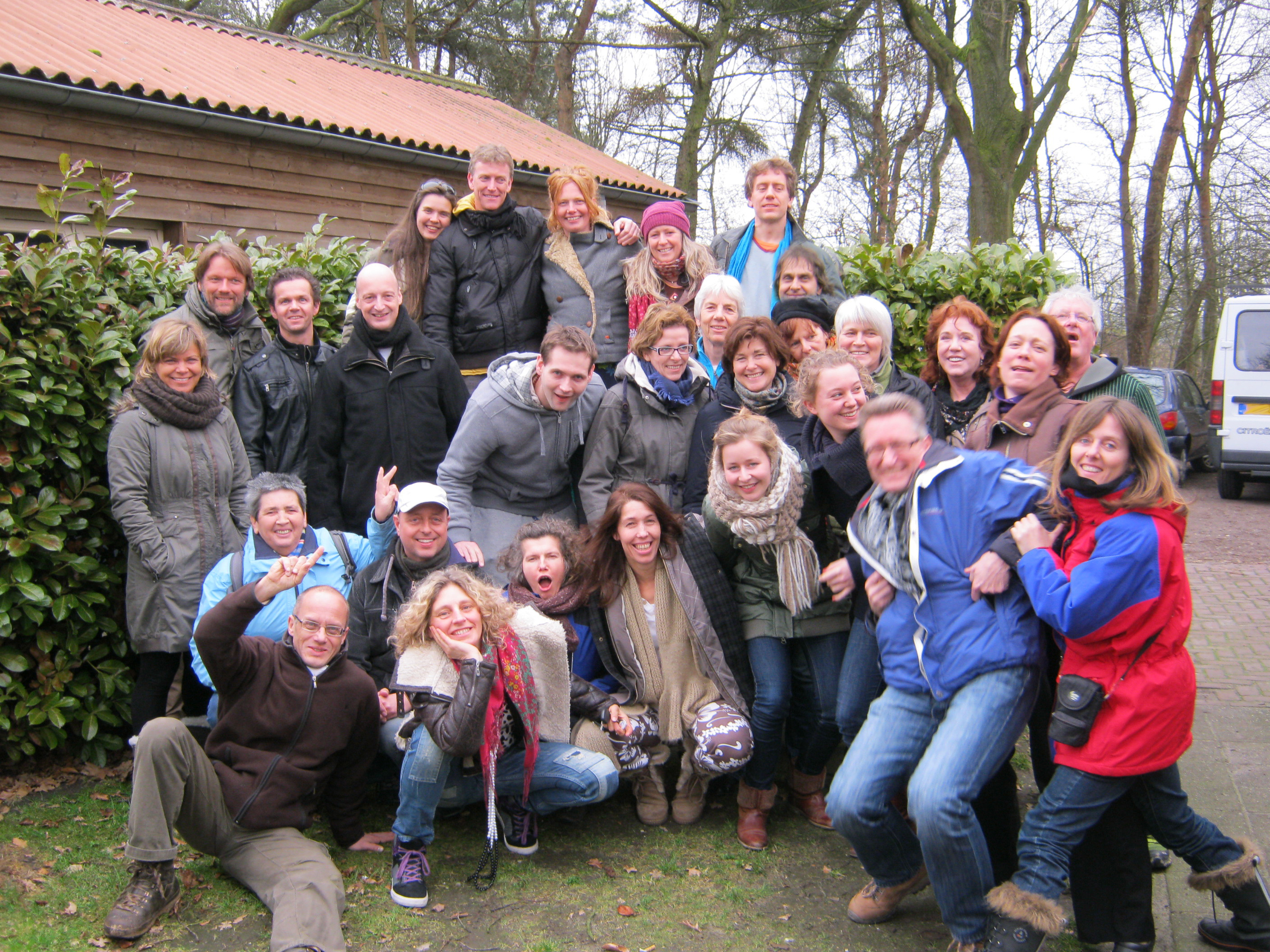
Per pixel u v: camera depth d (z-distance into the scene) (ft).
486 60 69.26
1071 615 8.36
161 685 12.75
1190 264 80.12
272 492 12.13
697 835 12.19
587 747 11.75
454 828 12.23
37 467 12.71
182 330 12.60
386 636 12.25
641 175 46.80
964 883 8.79
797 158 66.95
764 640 11.80
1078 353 12.25
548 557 12.29
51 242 13.96
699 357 15.60
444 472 13.33
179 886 10.24
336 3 65.51
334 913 9.84
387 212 32.35
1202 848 9.18
